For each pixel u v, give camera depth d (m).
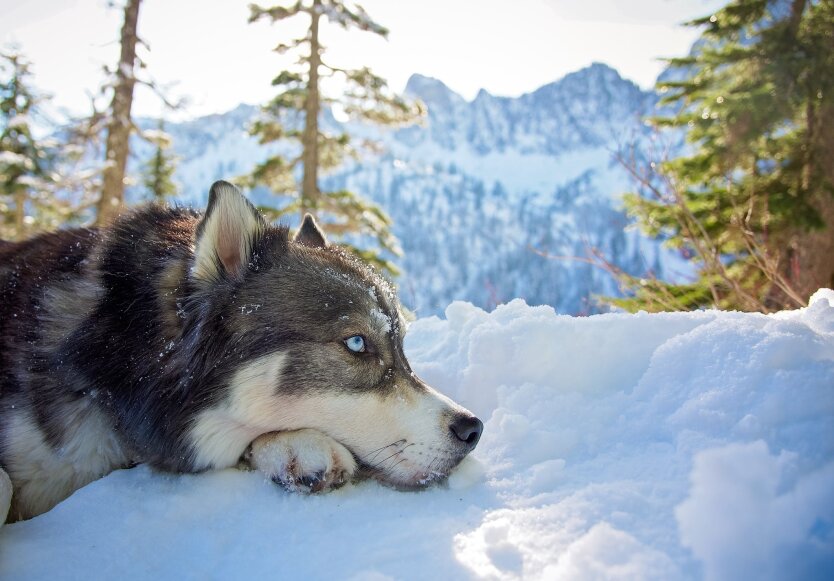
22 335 0.58
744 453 0.41
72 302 0.58
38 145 4.30
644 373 0.57
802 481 0.39
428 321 0.93
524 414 0.58
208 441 0.54
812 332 0.51
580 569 0.37
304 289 0.56
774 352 0.49
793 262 1.77
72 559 0.45
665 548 0.38
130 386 0.55
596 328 0.63
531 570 0.38
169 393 0.54
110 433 0.57
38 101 4.36
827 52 2.09
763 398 0.47
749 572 0.35
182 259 0.57
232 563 0.44
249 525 0.47
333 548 0.43
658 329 0.61
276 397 0.55
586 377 0.61
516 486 0.49
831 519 0.37
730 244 2.06
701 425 0.48
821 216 2.07
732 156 2.13
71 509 0.50
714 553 0.36
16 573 0.44
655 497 0.42
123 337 0.55
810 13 2.18
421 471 0.53
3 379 0.57
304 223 0.73
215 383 0.54
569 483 0.47
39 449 0.55
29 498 0.56
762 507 0.38
